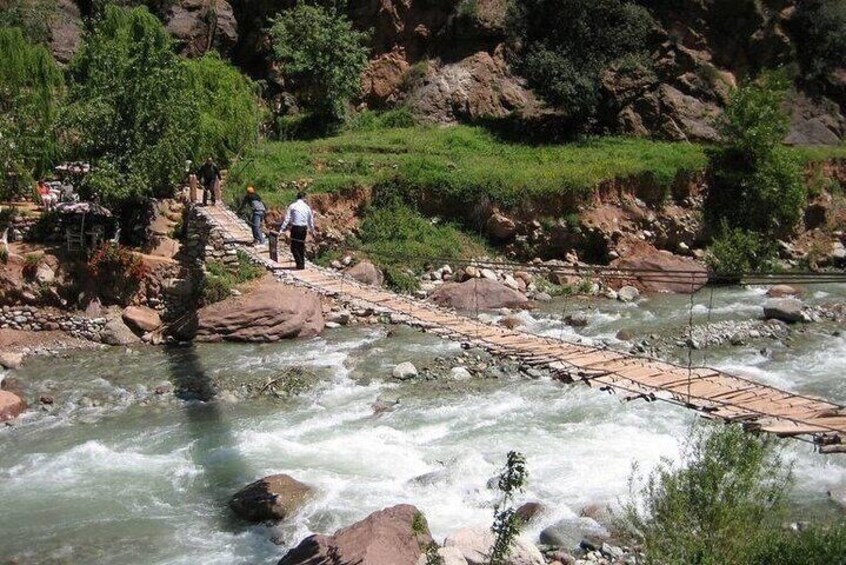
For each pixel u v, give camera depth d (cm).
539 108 4150
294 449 1542
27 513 1316
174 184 2605
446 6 4347
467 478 1392
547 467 1442
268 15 4269
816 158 3822
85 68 2784
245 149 3291
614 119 4197
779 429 915
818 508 1254
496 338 1373
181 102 2488
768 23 4431
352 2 4359
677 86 4262
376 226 3011
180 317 2302
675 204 3459
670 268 3000
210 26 4144
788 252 3453
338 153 3497
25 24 3516
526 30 4072
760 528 974
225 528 1262
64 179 2527
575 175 3206
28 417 1728
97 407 1781
